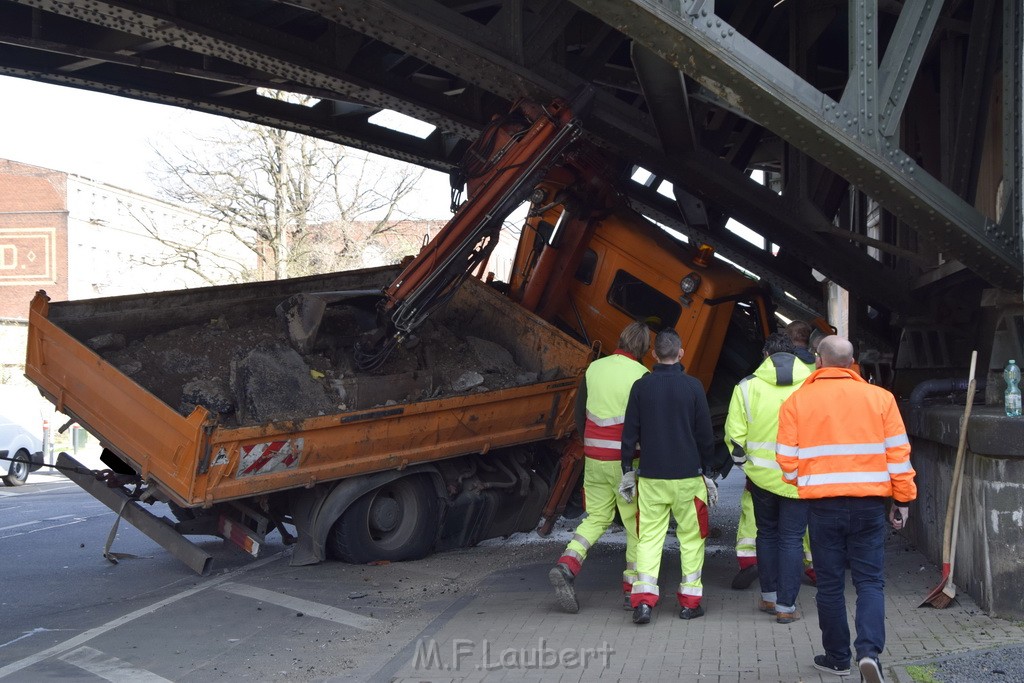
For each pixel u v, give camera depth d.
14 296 52.88
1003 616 6.21
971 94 9.47
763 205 11.78
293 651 6.12
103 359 8.37
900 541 9.46
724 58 7.10
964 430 6.51
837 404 5.00
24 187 52.81
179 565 9.33
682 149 11.19
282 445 8.02
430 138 15.71
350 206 28.41
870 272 12.62
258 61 11.65
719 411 10.56
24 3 10.38
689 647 5.86
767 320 10.97
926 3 7.58
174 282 53.50
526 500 10.38
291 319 9.27
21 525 12.64
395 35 9.57
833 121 7.45
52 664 5.95
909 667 5.17
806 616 6.66
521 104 10.07
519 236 11.89
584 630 6.38
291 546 10.32
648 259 10.77
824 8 11.34
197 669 5.77
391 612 7.16
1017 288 8.18
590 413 7.04
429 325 10.52
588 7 6.97
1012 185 8.16
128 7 10.38
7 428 18.86
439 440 9.23
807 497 5.02
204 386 8.73
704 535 6.68
